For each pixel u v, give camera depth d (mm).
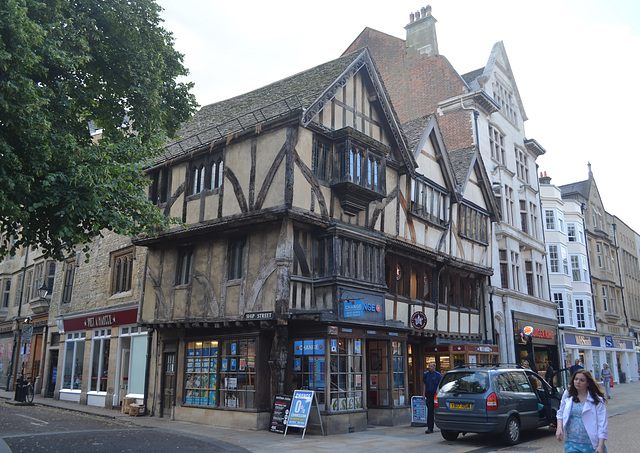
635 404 17578
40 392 21531
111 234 18922
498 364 11492
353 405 12062
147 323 14508
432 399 11703
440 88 24047
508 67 26547
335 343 11797
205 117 17234
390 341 13477
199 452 8898
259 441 10312
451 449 9375
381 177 13836
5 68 7520
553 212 30703
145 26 11391
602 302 35281
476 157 19859
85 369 18500
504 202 22906
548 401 11133
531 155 27516
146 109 11289
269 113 12961
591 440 5059
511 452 8961
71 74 10102
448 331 17219
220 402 12797
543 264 25938
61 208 8938
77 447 8875
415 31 25812
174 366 14375
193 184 14141
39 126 8266
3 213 8375
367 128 14352
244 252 12602
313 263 12477
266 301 11797
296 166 11977
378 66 26984
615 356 35594
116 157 10352
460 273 18484
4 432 10375
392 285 15047
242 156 12867
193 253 13914
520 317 21859
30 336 21906
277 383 11852
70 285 21234
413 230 15523
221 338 12992
